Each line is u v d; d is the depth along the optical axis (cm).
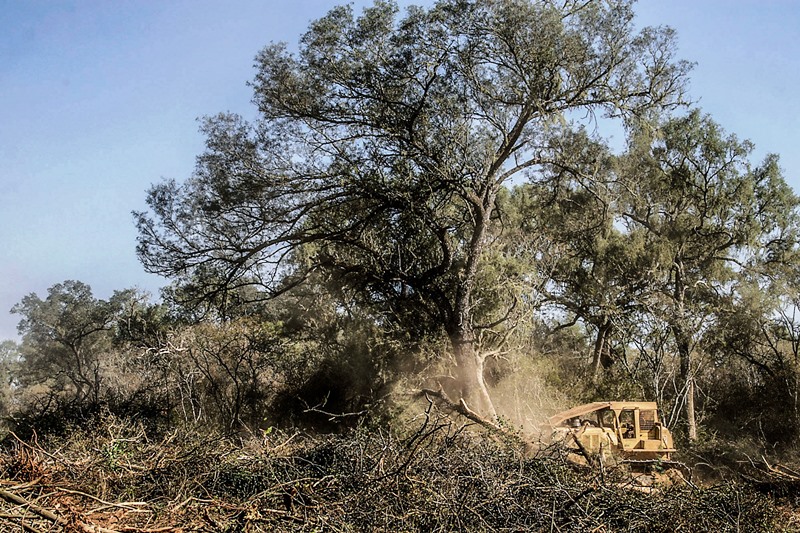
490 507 854
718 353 2711
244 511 841
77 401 2375
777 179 2802
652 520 900
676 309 2580
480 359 2323
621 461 1234
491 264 2575
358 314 2633
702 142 2820
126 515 800
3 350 5181
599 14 2259
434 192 2462
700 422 2514
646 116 2427
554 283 3095
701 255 2891
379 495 861
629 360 2936
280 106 2388
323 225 2541
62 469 943
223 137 2414
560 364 2895
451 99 2356
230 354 2536
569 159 2600
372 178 2389
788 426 2283
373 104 2389
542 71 2284
